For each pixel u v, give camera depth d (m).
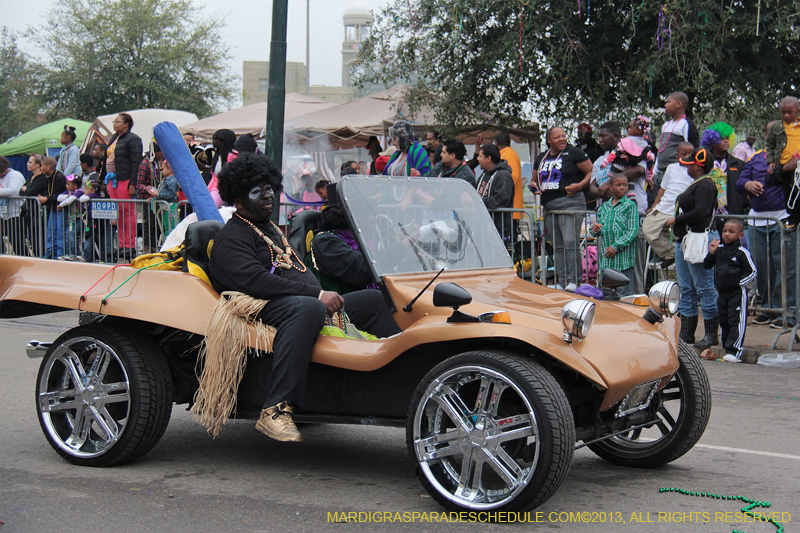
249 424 5.32
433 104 13.65
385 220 4.44
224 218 5.74
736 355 7.56
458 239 4.74
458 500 3.42
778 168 8.14
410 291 4.11
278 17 7.71
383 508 3.57
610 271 4.62
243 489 3.85
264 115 15.16
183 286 4.12
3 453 4.45
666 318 4.19
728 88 12.07
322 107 15.73
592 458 4.62
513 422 3.32
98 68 31.72
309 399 3.98
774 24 11.38
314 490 3.85
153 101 31.88
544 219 8.56
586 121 12.84
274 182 4.23
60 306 4.36
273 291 3.95
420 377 3.72
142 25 31.67
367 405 3.85
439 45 13.38
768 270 8.04
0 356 7.48
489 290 4.36
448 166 8.60
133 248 10.37
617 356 3.56
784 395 6.24
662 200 8.15
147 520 3.39
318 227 5.39
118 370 4.34
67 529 3.28
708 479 4.15
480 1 12.59
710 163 7.54
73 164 13.05
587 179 8.55
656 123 12.66
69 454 4.23
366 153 16.33
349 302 4.43
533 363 3.34
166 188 10.18
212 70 32.75
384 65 14.12
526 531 3.28
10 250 12.06
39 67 32.12
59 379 4.39
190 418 5.47
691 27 11.30
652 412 4.28
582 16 12.52
